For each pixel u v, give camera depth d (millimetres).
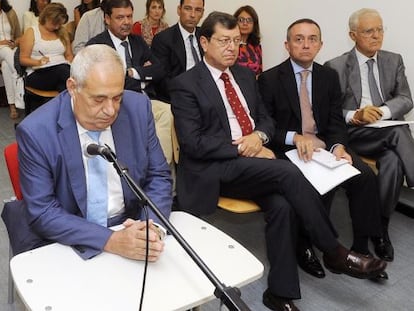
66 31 4523
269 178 1999
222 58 2191
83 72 1285
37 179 1377
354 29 2658
